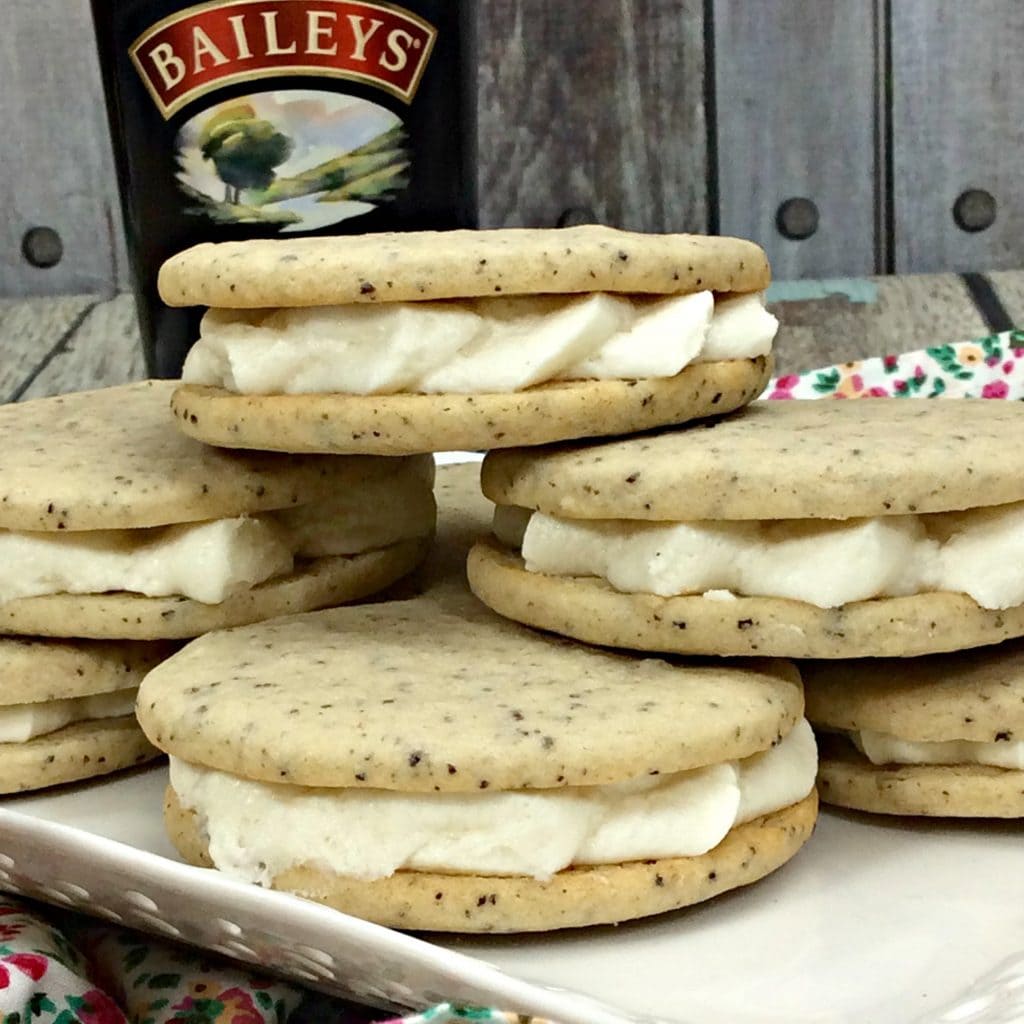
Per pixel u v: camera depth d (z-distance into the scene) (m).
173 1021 0.27
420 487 0.34
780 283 0.51
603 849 0.26
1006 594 0.28
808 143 0.50
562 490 0.28
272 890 0.25
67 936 0.28
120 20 0.35
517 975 0.26
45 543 0.30
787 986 0.25
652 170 0.50
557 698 0.27
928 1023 0.24
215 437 0.29
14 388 0.43
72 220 0.51
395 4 0.36
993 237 0.51
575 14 0.48
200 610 0.30
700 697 0.27
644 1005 0.25
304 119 0.36
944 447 0.28
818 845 0.28
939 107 0.50
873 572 0.27
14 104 0.49
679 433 0.29
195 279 0.29
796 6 0.48
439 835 0.26
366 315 0.28
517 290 0.28
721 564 0.28
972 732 0.28
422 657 0.29
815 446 0.28
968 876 0.28
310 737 0.26
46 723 0.30
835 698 0.29
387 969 0.24
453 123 0.37
